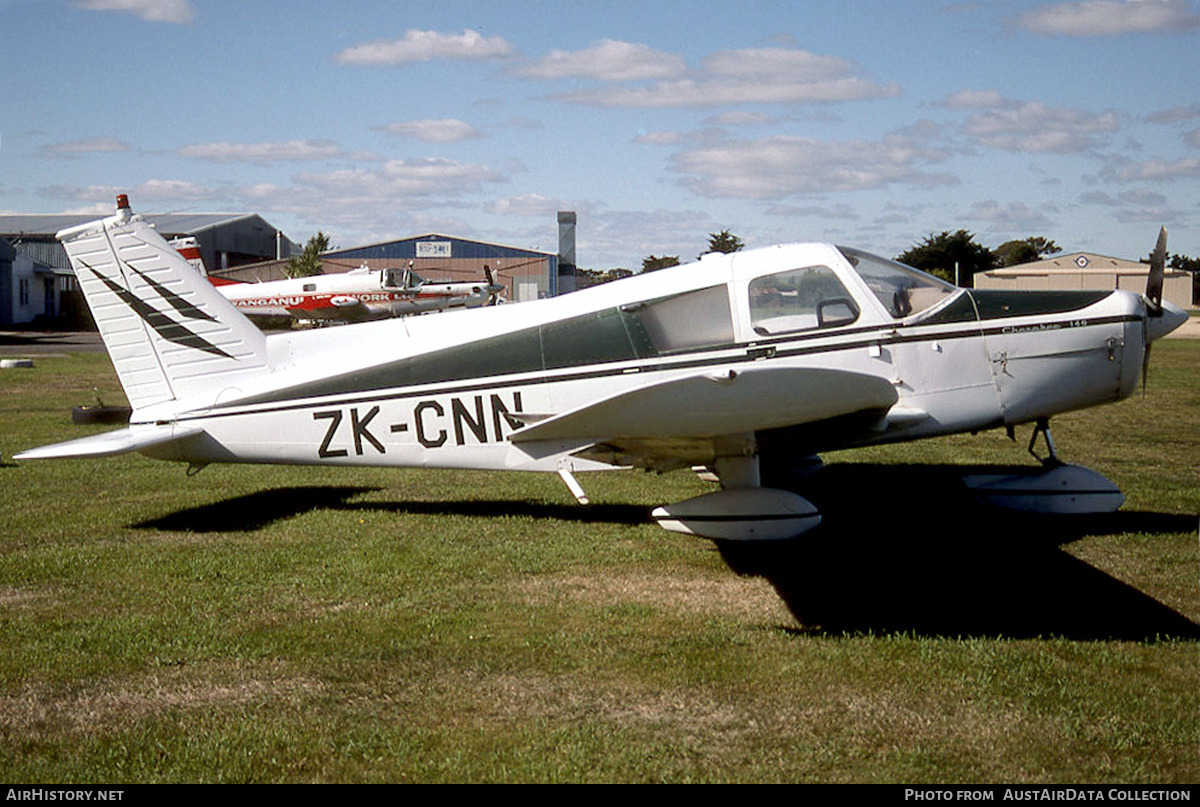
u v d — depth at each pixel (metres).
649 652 4.41
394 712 3.82
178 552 6.12
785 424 5.07
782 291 6.29
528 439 5.64
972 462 9.23
